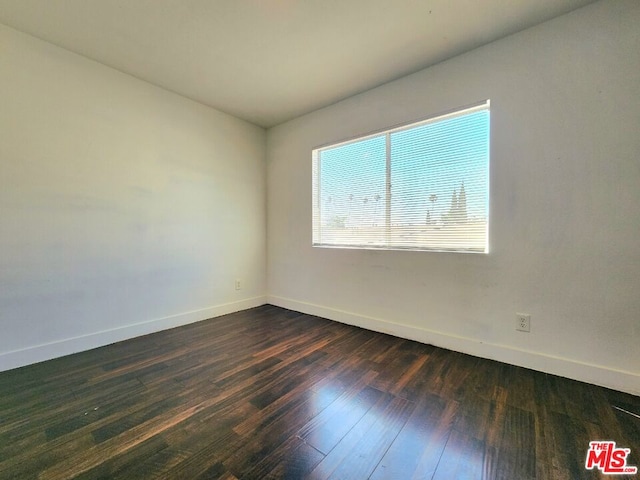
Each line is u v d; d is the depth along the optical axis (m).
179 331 2.82
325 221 3.33
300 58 2.34
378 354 2.29
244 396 1.69
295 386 1.80
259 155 3.78
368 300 2.89
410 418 1.49
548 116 1.93
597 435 1.36
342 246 3.15
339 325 3.00
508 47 2.07
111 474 1.14
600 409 1.56
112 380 1.88
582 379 1.84
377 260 2.82
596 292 1.80
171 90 2.86
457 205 2.38
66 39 2.13
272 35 2.07
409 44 2.16
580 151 1.83
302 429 1.41
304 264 3.48
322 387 1.79
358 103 2.92
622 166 1.72
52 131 2.20
